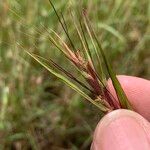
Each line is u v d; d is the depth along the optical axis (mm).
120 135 75
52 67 72
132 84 102
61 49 72
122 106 76
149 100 101
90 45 121
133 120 76
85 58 72
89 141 127
